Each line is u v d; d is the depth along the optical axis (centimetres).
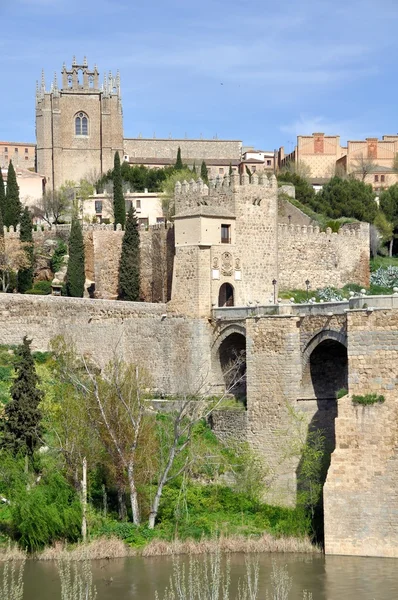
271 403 10425
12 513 9200
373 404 9006
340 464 9075
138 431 9725
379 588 7919
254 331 10594
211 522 9750
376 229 18200
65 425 9800
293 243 14588
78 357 12106
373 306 9112
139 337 12219
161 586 8031
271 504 10144
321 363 10312
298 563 8719
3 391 11062
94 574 8456
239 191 12300
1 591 7256
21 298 12438
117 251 15262
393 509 8862
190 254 11988
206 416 10919
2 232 15288
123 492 9950
